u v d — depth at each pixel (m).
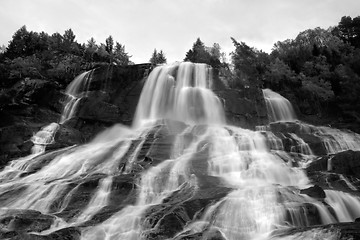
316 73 44.94
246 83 39.06
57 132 30.08
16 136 29.22
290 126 30.88
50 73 41.44
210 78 37.38
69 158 24.20
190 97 34.16
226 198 15.34
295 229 12.93
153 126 29.84
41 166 23.92
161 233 13.30
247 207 14.59
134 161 22.14
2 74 38.69
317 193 16.14
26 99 33.34
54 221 14.78
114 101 36.12
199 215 14.59
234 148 24.14
